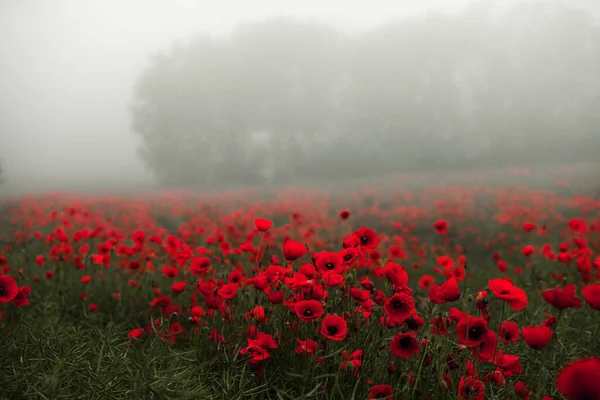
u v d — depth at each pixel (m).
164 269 3.51
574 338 2.89
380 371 2.21
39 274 4.51
